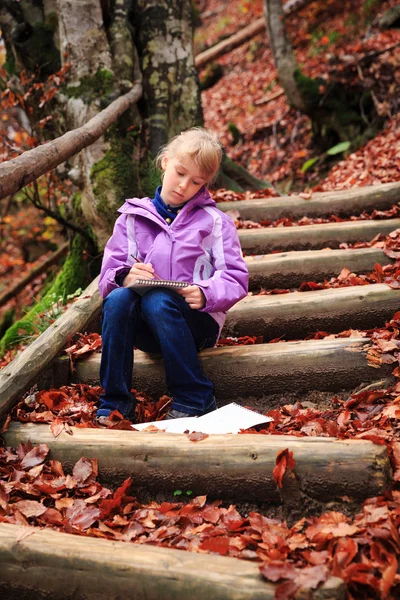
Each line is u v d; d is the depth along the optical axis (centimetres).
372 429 207
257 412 245
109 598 156
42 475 205
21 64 441
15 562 164
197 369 239
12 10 437
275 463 187
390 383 241
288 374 249
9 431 224
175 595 151
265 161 797
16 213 899
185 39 463
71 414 238
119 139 415
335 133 724
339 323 279
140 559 158
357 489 180
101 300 308
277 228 370
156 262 243
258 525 175
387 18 779
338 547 160
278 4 730
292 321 283
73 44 411
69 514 187
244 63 1110
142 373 260
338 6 984
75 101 409
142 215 247
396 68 707
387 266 309
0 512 188
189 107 463
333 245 356
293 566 151
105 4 432
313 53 950
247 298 294
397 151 561
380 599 150
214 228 249
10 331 425
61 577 160
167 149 253
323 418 226
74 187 469
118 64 427
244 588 148
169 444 201
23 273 836
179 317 235
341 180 566
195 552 161
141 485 202
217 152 238
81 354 273
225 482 192
